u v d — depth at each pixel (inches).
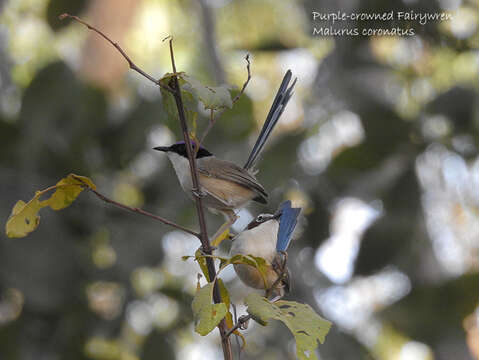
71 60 645.9
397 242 445.4
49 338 457.1
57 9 455.2
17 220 219.3
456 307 435.5
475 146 428.1
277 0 668.1
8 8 641.0
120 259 478.6
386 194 448.1
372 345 579.8
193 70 653.9
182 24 665.6
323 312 505.0
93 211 479.8
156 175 509.4
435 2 430.3
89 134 480.1
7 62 593.9
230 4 673.0
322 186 477.1
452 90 427.2
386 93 458.6
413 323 444.5
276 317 186.9
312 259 515.2
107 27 509.0
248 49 479.8
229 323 210.8
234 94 254.5
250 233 257.8
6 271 445.4
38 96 470.0
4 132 461.4
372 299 561.0
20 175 462.0
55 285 454.6
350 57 463.5
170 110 227.0
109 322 471.5
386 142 441.7
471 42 442.6
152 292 477.7
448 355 440.1
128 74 589.6
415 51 467.5
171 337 466.0
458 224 523.5
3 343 443.2
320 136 522.9
